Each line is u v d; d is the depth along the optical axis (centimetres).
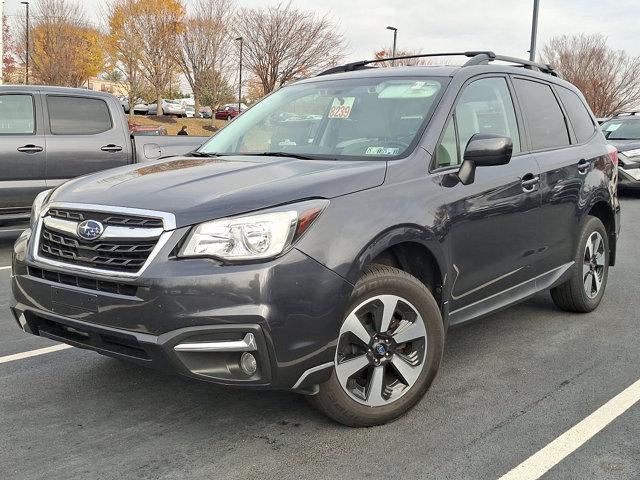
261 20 3406
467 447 323
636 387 398
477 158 370
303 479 295
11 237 918
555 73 545
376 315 332
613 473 302
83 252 315
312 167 348
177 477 295
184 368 290
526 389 394
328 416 335
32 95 812
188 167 369
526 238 438
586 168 509
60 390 388
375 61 504
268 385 297
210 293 284
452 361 440
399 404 345
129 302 292
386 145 380
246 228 291
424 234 345
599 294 554
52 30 3606
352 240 310
